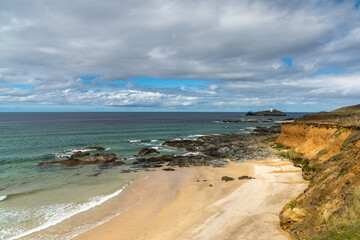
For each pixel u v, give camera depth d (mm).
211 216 16266
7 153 41250
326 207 10828
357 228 7863
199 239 13203
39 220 16344
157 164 34781
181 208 18281
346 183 11328
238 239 12727
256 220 14883
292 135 44281
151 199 20547
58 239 13961
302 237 10352
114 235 14367
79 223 15969
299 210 12312
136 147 49375
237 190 21594
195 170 30875
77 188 23562
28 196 21094
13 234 14500
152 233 14430
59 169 31547
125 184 24984
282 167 29344
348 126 24578
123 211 17969
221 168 31453
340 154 18734
